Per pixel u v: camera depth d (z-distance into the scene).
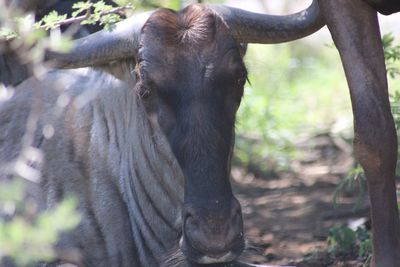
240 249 8.74
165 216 9.95
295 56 23.59
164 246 10.04
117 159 10.31
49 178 10.47
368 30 9.11
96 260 10.29
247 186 16.25
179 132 8.84
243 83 9.16
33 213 10.20
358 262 11.76
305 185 16.03
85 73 10.84
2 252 7.34
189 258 8.77
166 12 9.34
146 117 9.66
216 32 9.14
